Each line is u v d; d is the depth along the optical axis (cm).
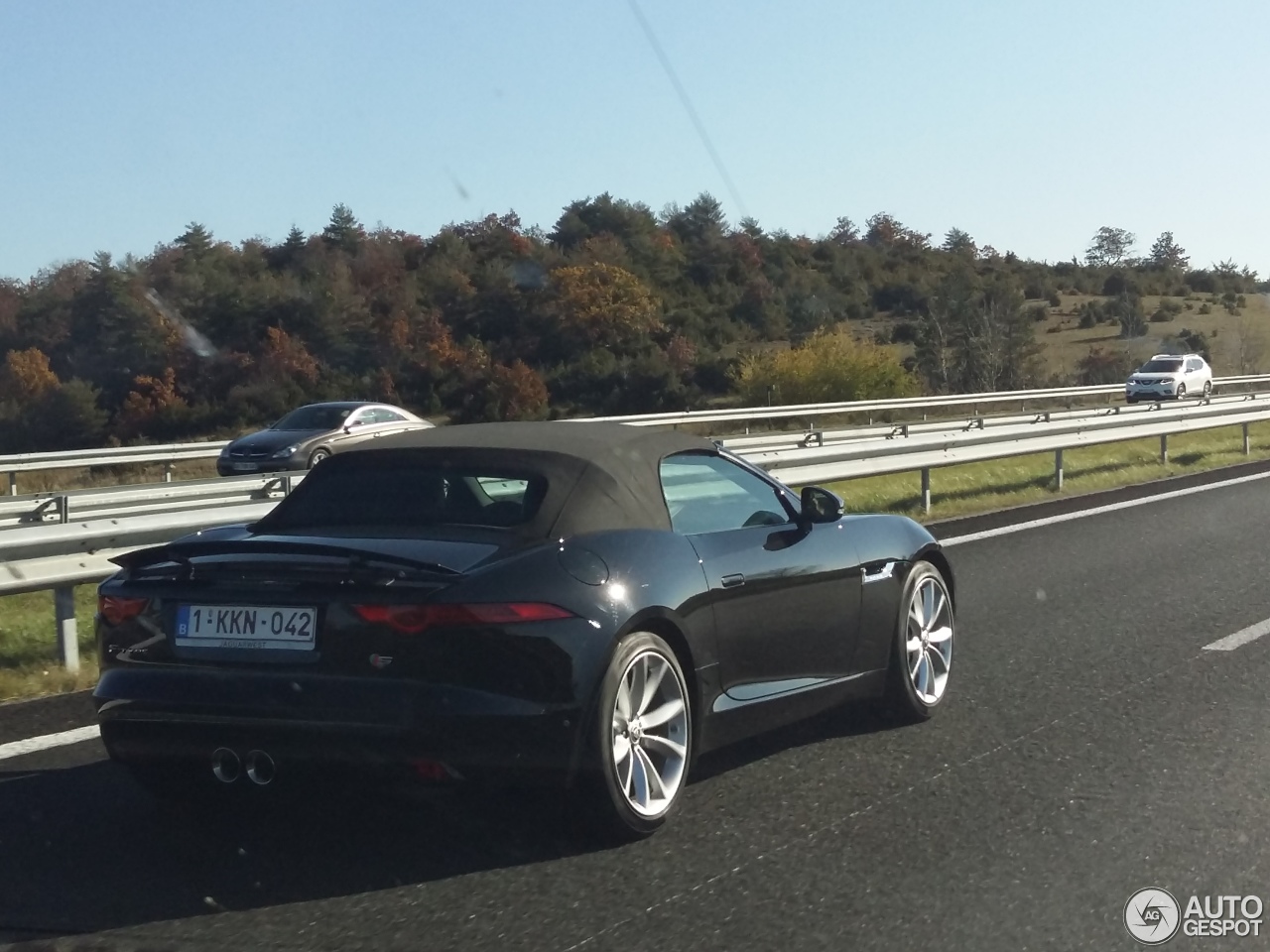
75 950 389
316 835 489
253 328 5353
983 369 6688
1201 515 1429
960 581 1036
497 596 440
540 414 5344
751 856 460
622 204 6981
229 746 449
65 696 713
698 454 561
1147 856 456
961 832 482
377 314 5641
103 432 5028
